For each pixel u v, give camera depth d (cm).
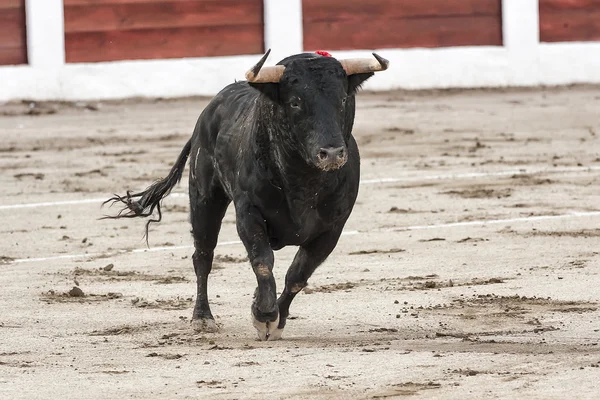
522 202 3781
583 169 4428
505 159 4722
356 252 3072
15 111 6381
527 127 5659
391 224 3472
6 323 2345
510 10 7294
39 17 6669
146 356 2016
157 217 3700
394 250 3084
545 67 7369
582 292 2491
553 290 2523
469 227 3388
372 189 4100
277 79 1920
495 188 4066
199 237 2331
